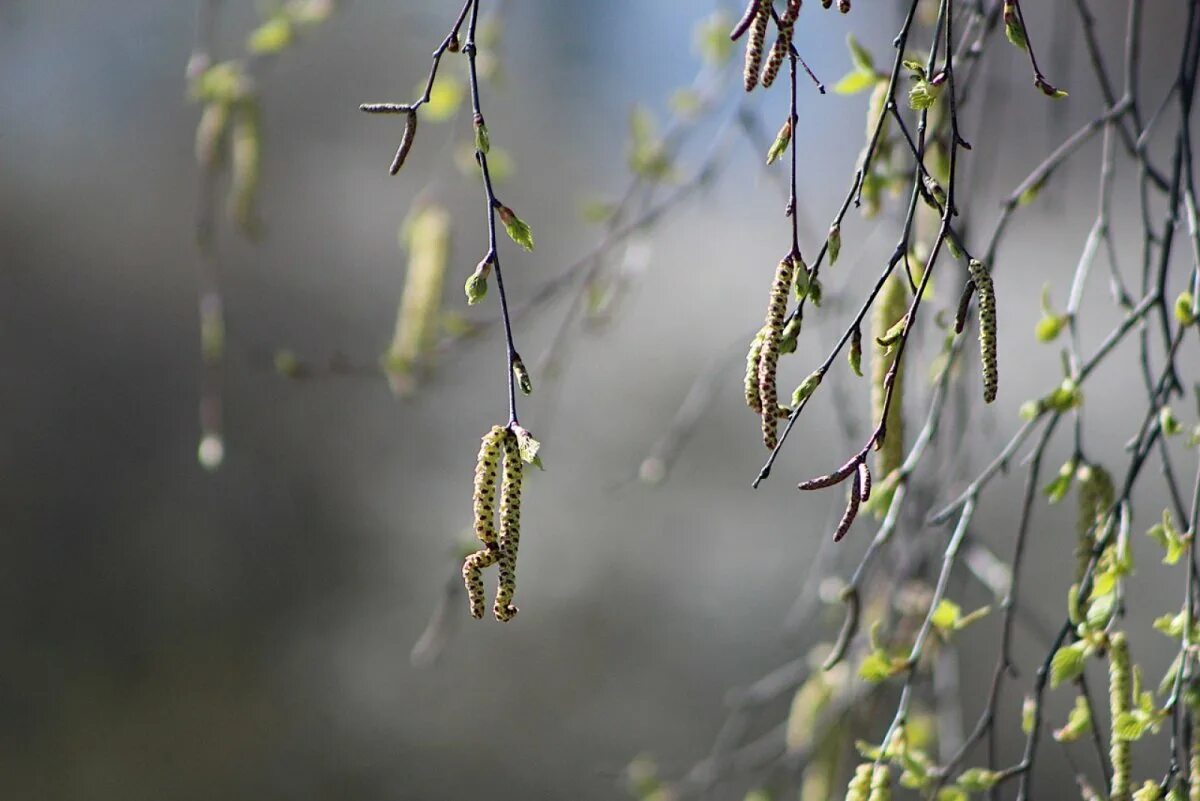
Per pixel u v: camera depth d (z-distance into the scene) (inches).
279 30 199.2
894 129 139.6
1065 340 345.4
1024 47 91.8
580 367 422.0
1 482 394.9
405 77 424.8
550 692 410.0
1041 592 359.3
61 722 387.5
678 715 402.0
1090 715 117.5
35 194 409.4
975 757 339.3
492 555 86.4
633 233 212.1
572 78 438.9
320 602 418.9
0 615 385.4
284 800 398.3
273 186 417.7
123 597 402.6
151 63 417.4
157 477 413.4
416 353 192.7
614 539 420.2
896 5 166.7
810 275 91.4
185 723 398.3
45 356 406.9
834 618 193.8
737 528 414.9
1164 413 121.5
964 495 127.4
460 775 404.2
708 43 215.5
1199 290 121.6
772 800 201.3
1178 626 114.9
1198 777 110.9
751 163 344.5
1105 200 132.3
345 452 426.6
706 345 417.1
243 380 418.0
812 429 406.3
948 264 166.1
